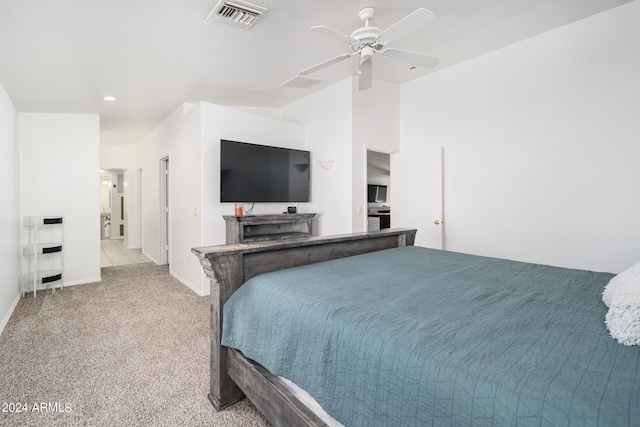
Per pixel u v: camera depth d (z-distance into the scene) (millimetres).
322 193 4363
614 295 1156
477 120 3562
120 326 2881
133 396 1848
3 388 1921
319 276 1679
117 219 9023
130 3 2207
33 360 2258
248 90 4090
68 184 4332
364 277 1686
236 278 1707
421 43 3184
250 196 3973
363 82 2795
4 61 2893
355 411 999
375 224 6164
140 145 6922
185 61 3168
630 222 2596
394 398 906
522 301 1340
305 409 1224
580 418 644
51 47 2721
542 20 2781
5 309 3027
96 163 4516
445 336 999
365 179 4039
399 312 1197
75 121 4406
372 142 4105
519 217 3248
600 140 2729
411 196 4176
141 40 2715
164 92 3955
